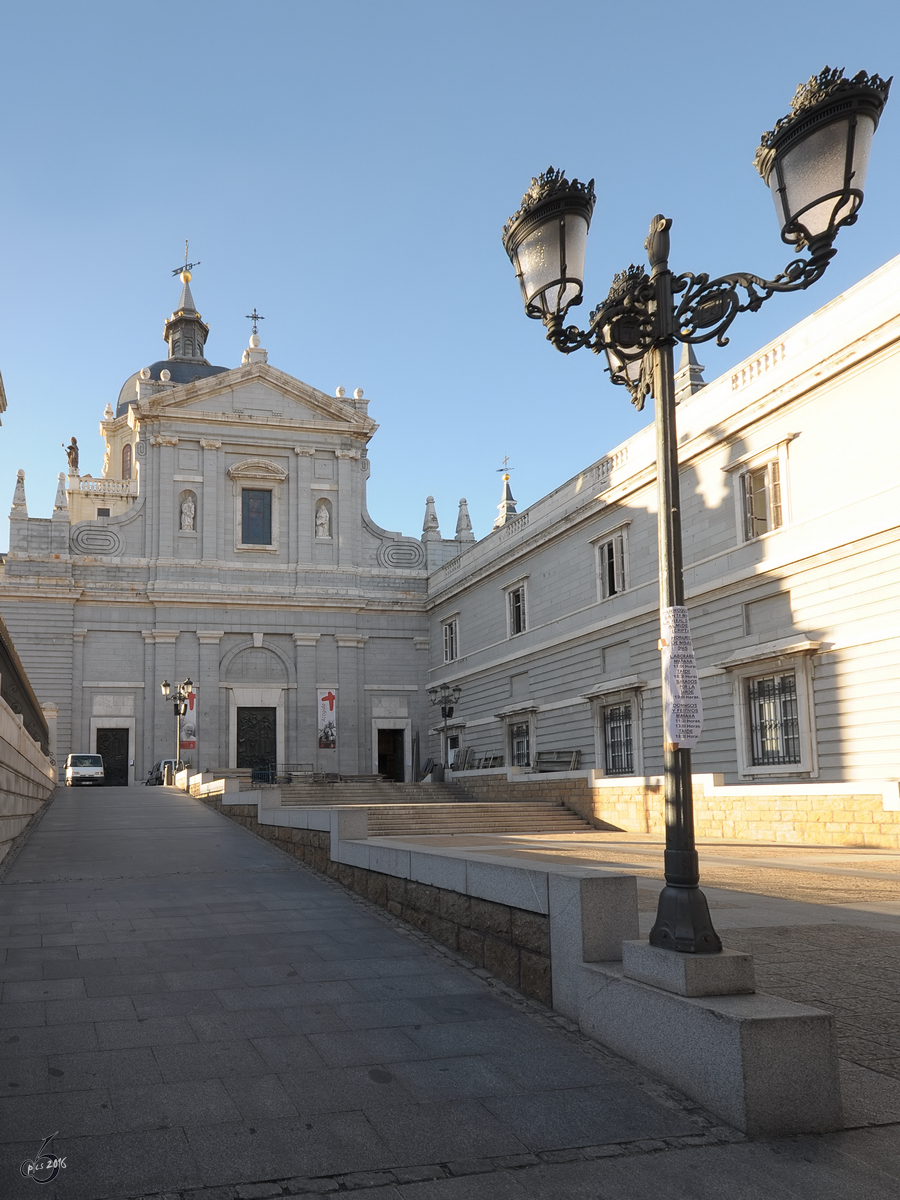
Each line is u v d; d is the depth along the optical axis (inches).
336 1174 197.9
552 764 1434.5
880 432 888.3
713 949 246.5
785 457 993.5
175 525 1952.5
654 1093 237.5
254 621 1964.8
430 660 2046.0
